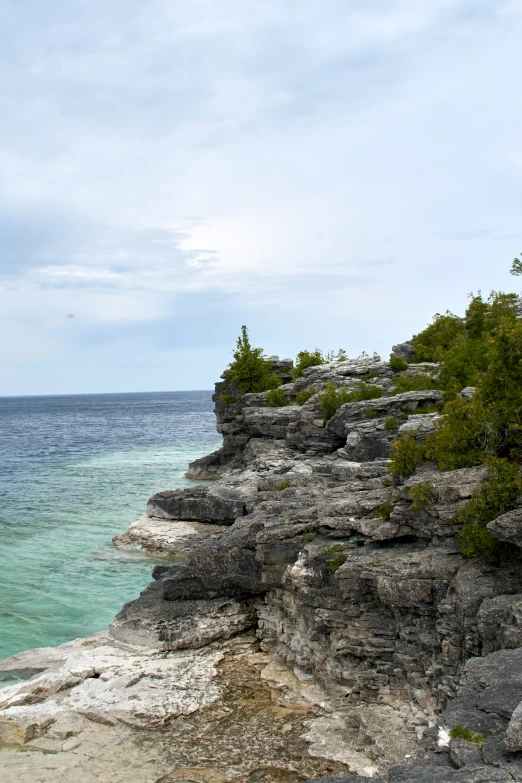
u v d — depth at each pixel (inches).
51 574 1690.5
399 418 1977.1
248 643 1157.1
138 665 1063.6
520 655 671.1
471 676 650.8
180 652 1119.0
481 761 514.9
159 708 917.2
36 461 4416.8
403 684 927.0
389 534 1026.7
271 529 1142.3
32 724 880.3
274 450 2400.3
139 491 3024.1
